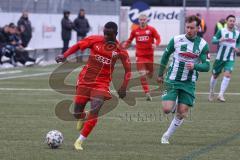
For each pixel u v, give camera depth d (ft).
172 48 96.22
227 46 154.92
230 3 418.72
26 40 258.57
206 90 182.19
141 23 160.15
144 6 340.80
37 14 282.56
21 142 97.76
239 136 106.01
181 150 92.68
